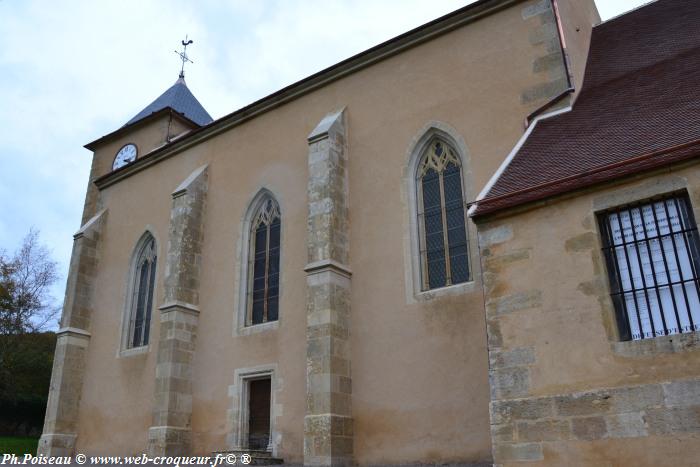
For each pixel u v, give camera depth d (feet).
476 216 34.40
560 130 42.14
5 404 124.67
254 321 62.08
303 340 56.08
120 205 82.84
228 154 71.26
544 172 35.17
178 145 76.64
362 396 50.34
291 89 66.13
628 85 44.96
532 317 31.01
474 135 52.11
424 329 49.03
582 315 29.68
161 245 74.28
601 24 63.21
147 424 66.03
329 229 53.78
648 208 30.04
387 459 47.44
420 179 54.85
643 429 26.40
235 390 59.26
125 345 73.77
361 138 59.06
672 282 28.35
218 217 68.95
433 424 46.14
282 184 64.13
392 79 59.36
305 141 63.93
